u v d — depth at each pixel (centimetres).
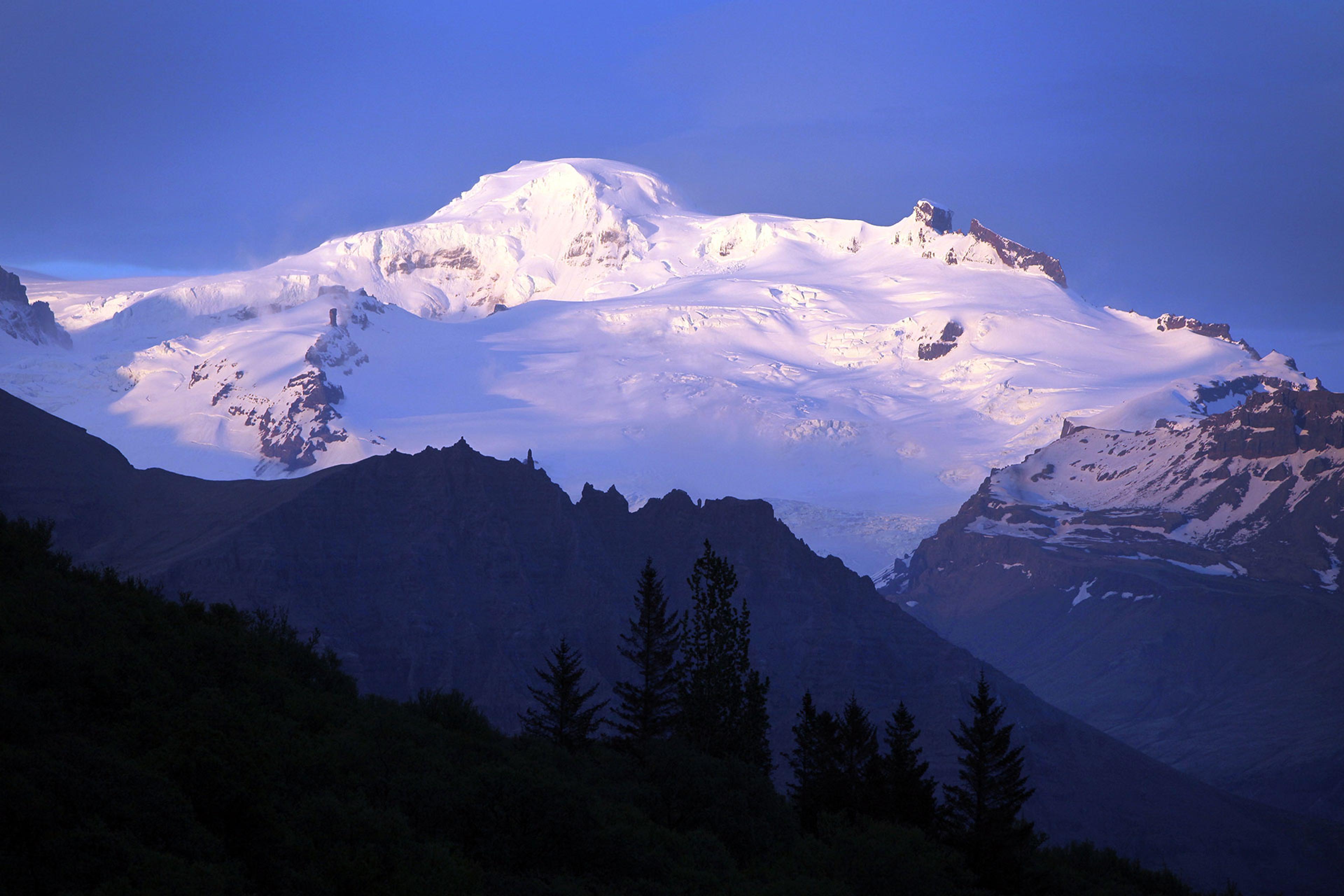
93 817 6450
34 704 7775
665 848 9481
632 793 11006
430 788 8694
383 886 6988
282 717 9581
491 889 7838
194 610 11694
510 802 8694
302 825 7400
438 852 7644
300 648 12000
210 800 7075
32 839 6259
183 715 8338
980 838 12925
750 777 11794
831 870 10538
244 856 6969
